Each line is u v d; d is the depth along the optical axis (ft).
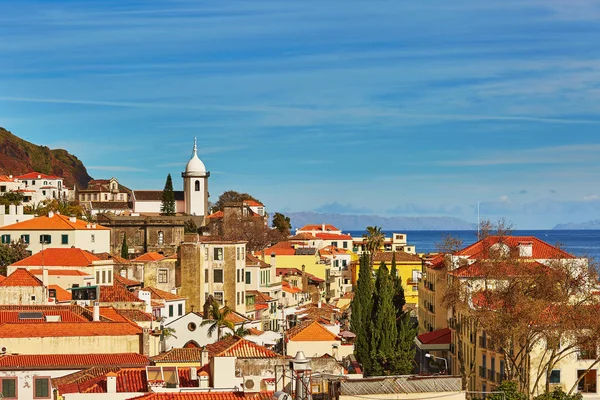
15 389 277.44
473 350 407.44
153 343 344.90
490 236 447.01
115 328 333.42
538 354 357.61
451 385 217.56
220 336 379.55
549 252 455.22
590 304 355.15
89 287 426.10
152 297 475.31
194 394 236.63
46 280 438.40
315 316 538.06
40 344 323.16
